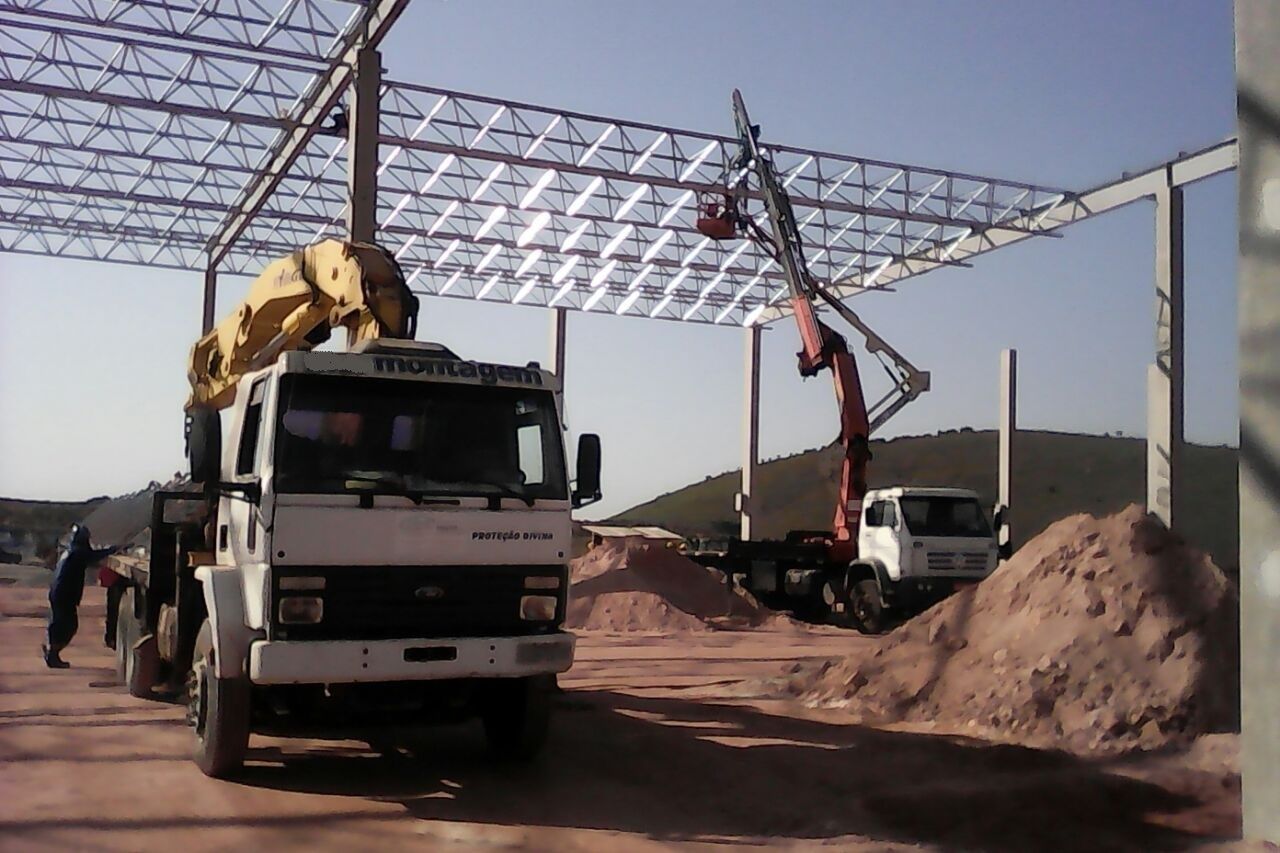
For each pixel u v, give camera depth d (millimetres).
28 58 19719
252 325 11344
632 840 6887
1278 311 5820
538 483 8203
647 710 11547
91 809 7324
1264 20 5945
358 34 18219
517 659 7758
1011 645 10742
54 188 26391
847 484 23094
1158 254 22750
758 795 8039
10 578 29688
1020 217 26469
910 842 6898
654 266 31031
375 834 6898
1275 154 5855
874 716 10953
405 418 7973
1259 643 5887
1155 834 6973
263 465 7578
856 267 31906
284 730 8992
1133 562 10766
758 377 35781
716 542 27750
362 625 7520
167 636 10094
